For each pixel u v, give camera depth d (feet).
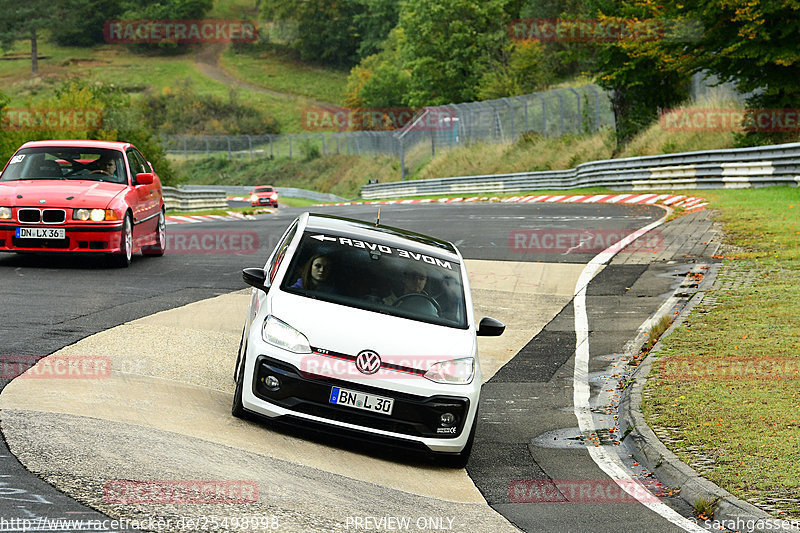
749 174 295.28
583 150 483.10
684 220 225.76
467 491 66.08
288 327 71.61
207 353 98.73
